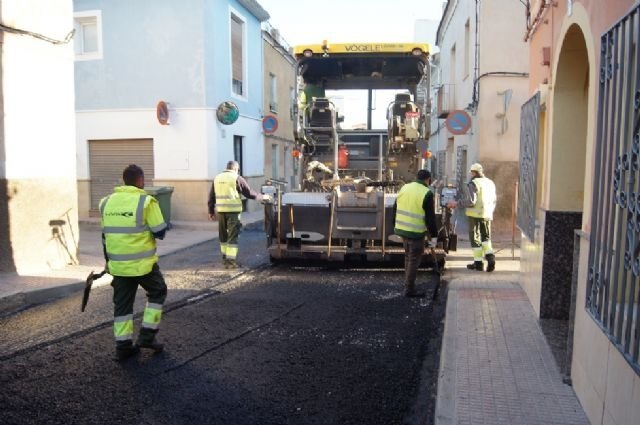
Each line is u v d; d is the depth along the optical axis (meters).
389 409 4.15
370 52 10.52
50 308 6.84
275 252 9.22
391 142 10.90
